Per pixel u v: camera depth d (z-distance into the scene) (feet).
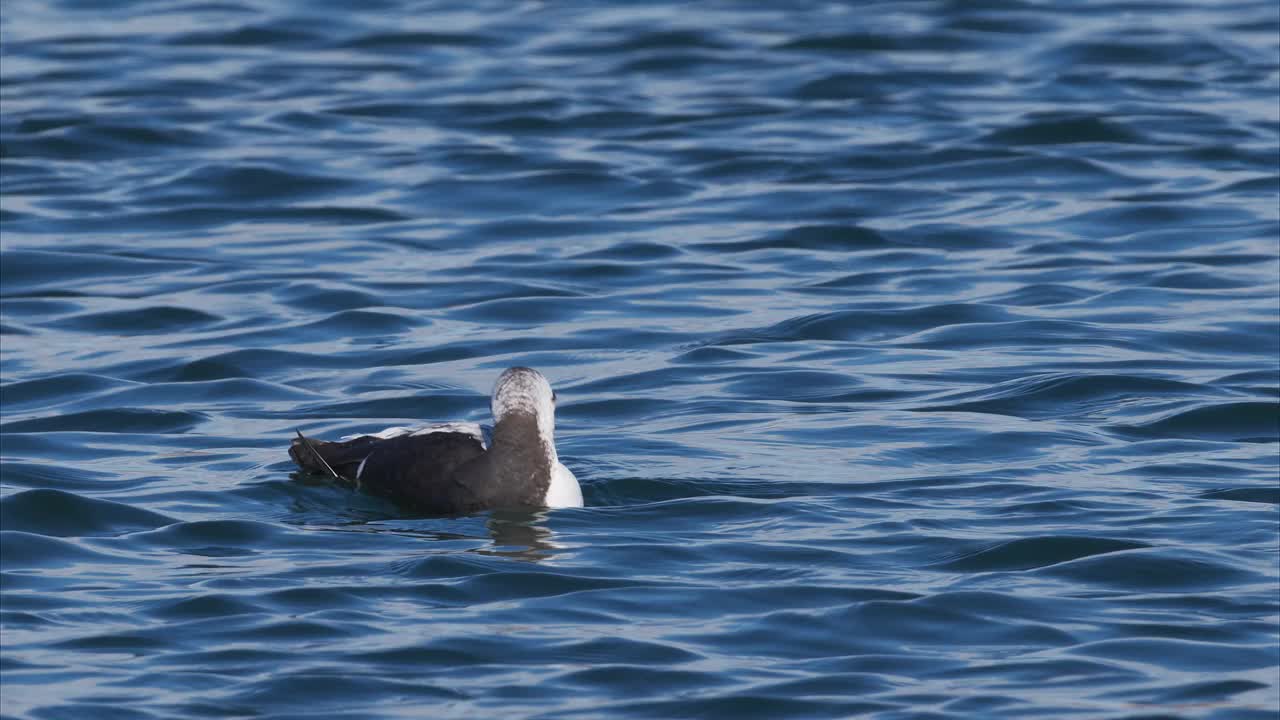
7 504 46.57
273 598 41.24
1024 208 81.20
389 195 84.17
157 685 36.70
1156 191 82.69
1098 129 91.25
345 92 100.78
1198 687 36.29
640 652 38.29
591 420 56.24
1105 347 62.69
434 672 37.35
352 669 37.45
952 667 37.60
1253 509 46.70
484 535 45.65
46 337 65.98
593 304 69.31
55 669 37.45
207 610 40.57
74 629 39.52
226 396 59.16
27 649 38.42
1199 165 86.53
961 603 40.70
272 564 43.60
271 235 79.00
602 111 96.78
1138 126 91.97
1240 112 94.27
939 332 65.16
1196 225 77.87
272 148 90.68
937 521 46.29
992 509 47.19
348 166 88.07
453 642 38.78
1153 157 87.76
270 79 103.45
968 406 56.70
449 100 98.99
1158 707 35.45
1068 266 72.95
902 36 109.19
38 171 87.97
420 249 76.95
